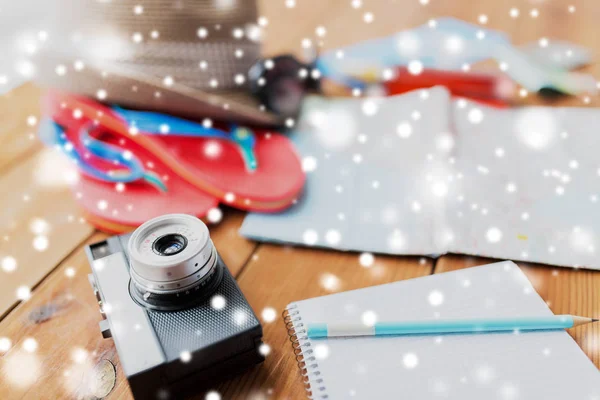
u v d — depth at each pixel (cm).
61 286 49
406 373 41
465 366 41
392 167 60
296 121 68
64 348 44
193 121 62
